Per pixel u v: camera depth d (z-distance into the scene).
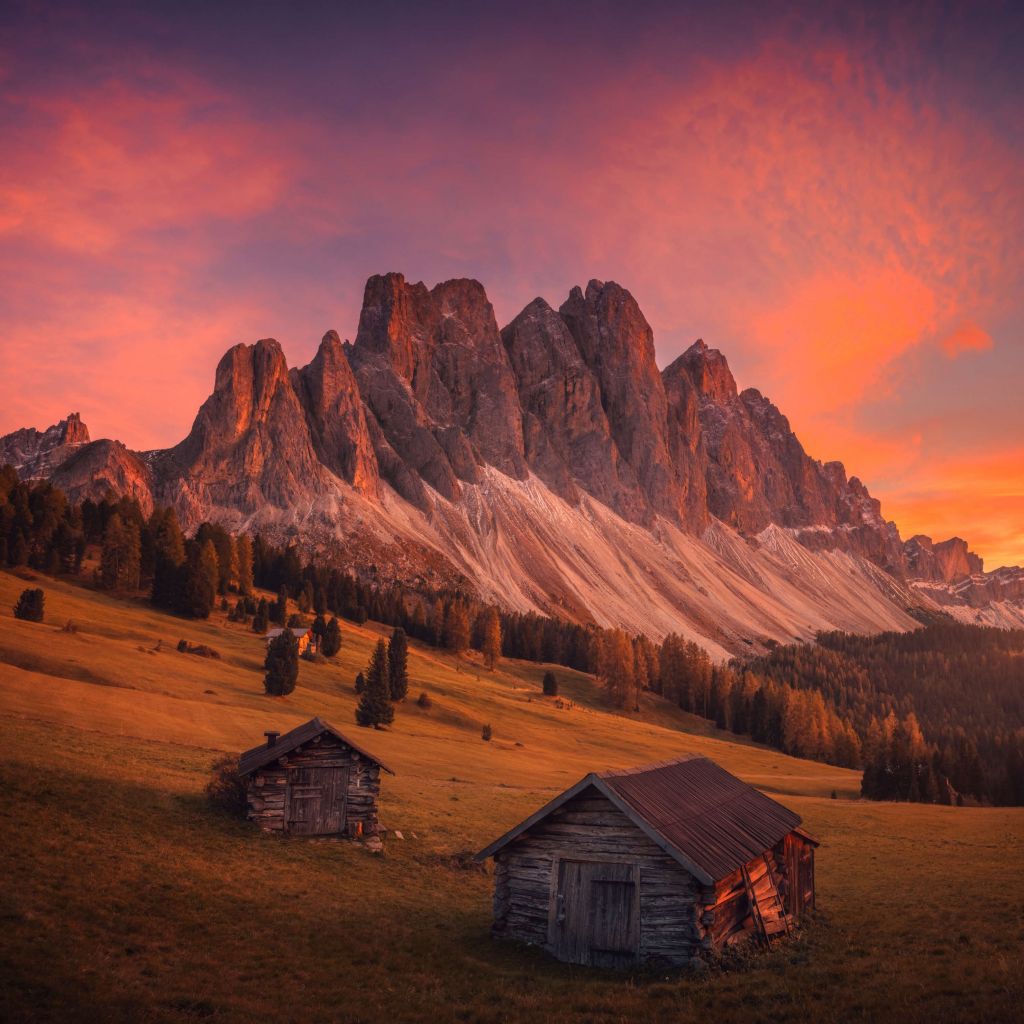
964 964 18.83
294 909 24.58
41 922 19.06
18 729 40.53
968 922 25.30
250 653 115.94
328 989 18.41
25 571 134.75
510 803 49.50
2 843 24.14
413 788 49.50
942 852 46.16
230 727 59.66
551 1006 17.59
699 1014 16.61
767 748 177.62
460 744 84.50
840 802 78.56
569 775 75.75
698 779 29.11
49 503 173.38
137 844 27.47
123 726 50.47
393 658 105.44
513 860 24.27
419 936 23.77
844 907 30.34
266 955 20.28
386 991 18.55
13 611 96.06
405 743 74.25
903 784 115.31
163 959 18.75
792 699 179.88
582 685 197.00
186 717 60.25
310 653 123.25
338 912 25.14
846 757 173.00
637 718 179.62
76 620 103.50
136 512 190.00
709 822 24.58
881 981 17.84
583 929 22.33
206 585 140.38
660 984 19.20
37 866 22.98
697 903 21.20
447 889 30.77
